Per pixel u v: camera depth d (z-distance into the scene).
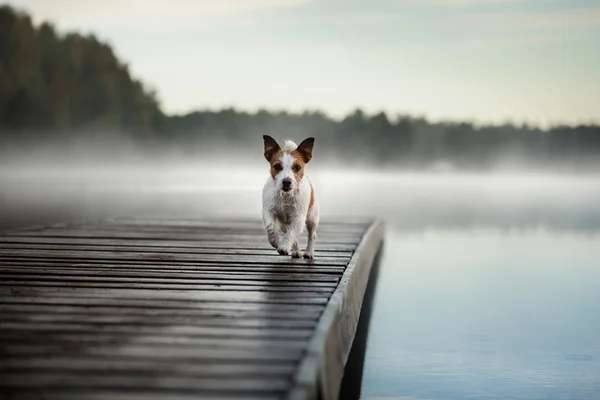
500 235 14.91
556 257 11.68
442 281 9.47
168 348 3.27
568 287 9.00
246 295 4.53
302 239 8.32
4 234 8.23
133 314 3.94
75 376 2.85
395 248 12.88
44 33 43.38
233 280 5.08
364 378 5.25
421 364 5.62
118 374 2.89
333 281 5.07
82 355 3.14
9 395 2.62
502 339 6.37
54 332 3.54
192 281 5.01
